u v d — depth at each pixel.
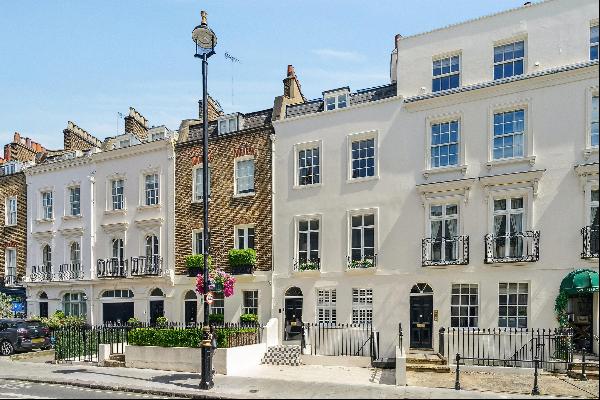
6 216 29.00
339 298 18.72
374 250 18.39
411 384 12.95
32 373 15.62
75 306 25.78
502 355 15.88
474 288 16.77
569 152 15.66
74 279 25.33
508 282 16.17
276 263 20.17
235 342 15.95
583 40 15.95
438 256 17.42
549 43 16.39
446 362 15.32
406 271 17.72
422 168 17.92
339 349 18.25
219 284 16.88
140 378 14.34
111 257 24.98
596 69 15.39
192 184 22.78
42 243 27.34
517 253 16.20
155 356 16.22
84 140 30.53
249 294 20.81
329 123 19.78
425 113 18.06
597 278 14.25
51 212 27.38
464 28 17.84
